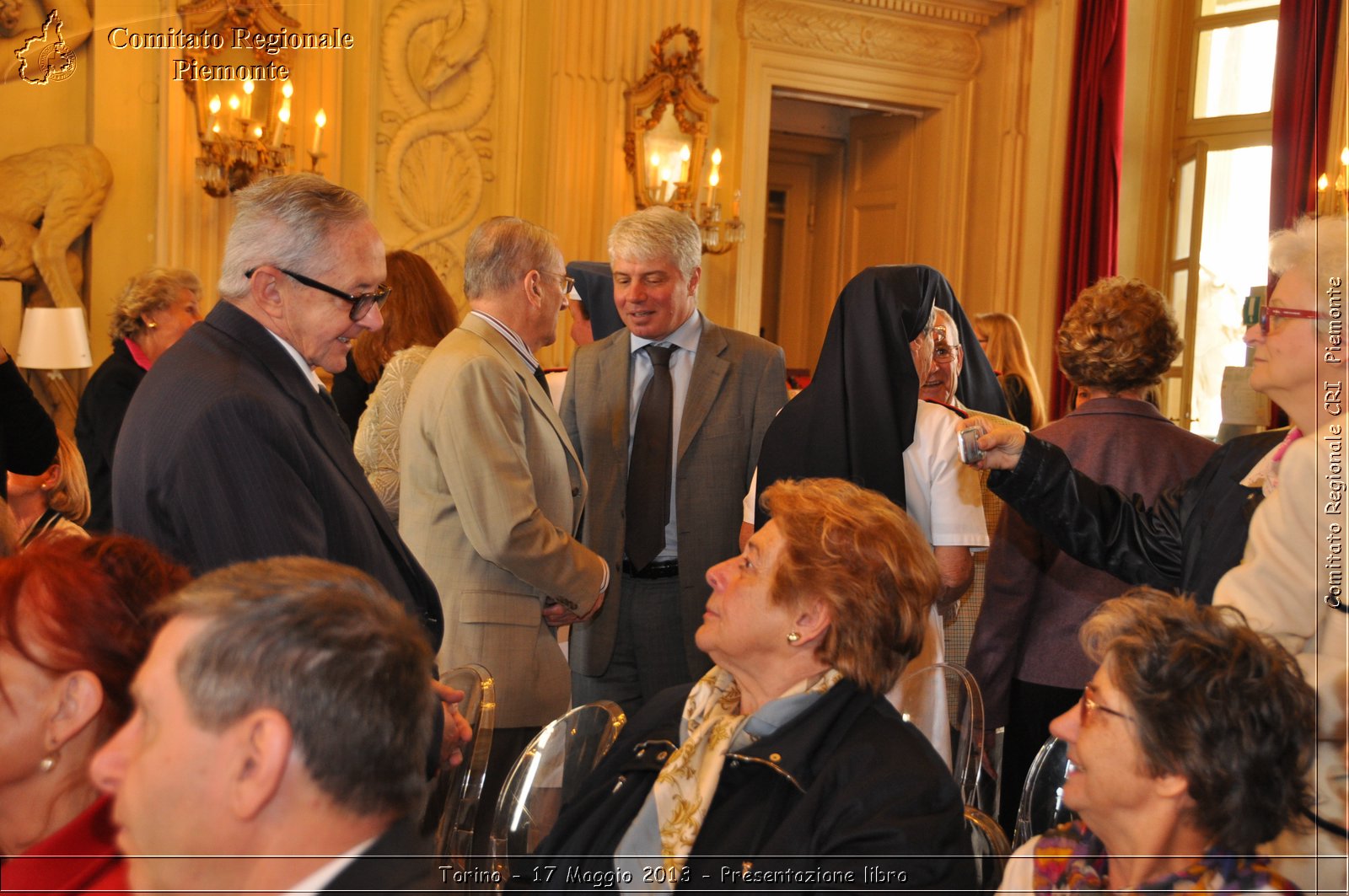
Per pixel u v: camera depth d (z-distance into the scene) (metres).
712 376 2.93
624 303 2.92
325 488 1.78
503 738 2.32
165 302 3.63
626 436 2.95
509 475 2.26
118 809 0.99
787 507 1.51
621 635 2.93
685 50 6.18
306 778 0.95
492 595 2.32
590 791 1.58
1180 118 7.12
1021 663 2.31
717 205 6.09
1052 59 7.11
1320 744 1.26
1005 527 2.30
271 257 1.80
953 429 2.20
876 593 1.43
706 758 1.43
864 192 7.85
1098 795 1.15
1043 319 7.20
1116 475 2.25
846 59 6.87
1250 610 1.34
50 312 4.68
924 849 1.27
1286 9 5.68
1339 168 5.02
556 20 5.93
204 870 0.96
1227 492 1.62
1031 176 7.17
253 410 1.70
